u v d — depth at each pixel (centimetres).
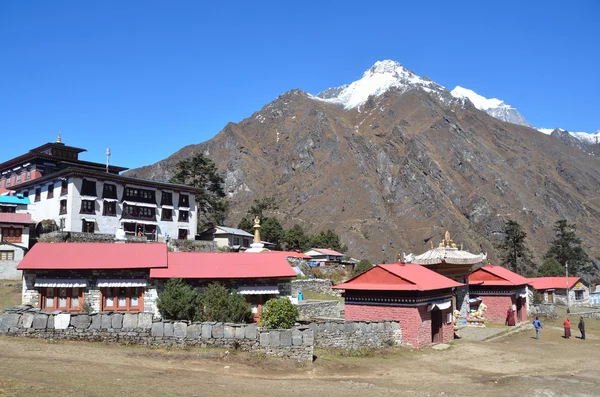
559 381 2386
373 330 3064
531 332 4497
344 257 10125
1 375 1631
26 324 2398
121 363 2048
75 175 6156
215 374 2047
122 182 6662
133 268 3153
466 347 3356
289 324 2809
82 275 3102
